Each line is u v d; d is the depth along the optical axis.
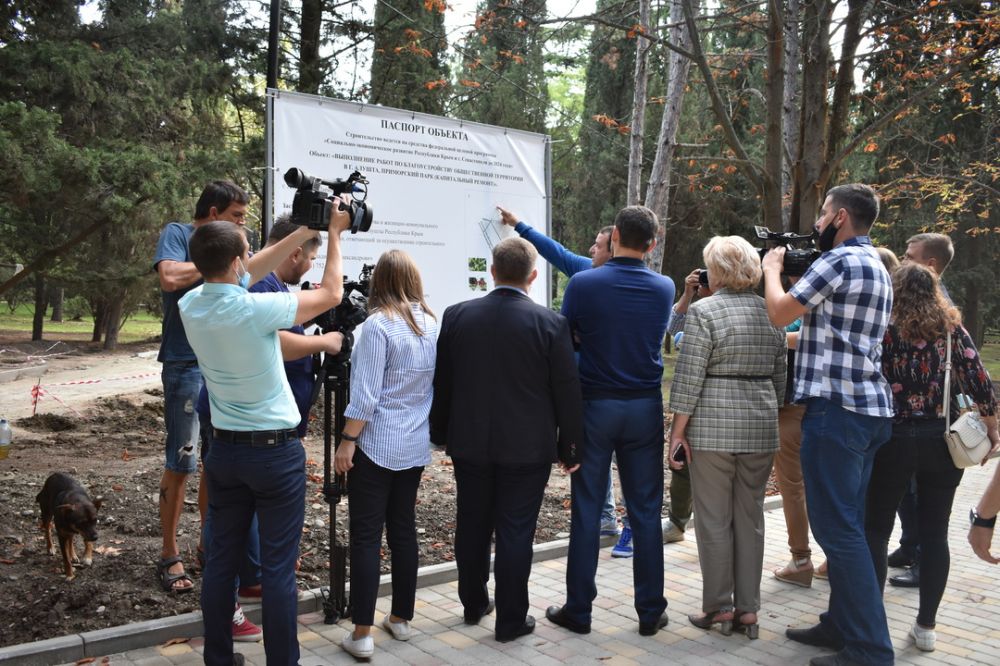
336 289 3.26
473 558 4.02
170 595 4.12
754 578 3.99
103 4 14.31
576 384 3.84
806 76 9.34
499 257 3.94
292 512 3.16
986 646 3.92
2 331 31.48
